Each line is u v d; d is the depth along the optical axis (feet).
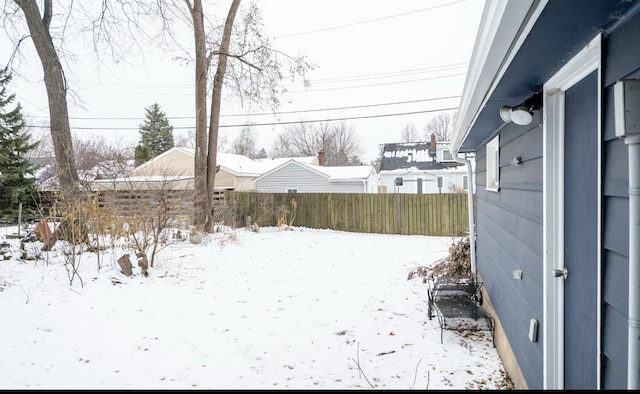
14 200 49.93
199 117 37.29
